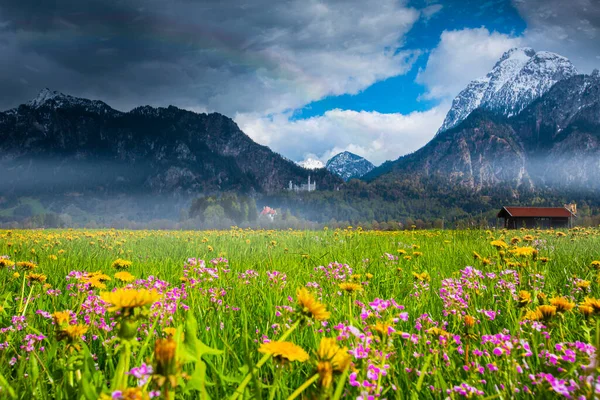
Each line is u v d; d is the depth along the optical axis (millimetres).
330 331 3188
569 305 2693
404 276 6359
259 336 3377
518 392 2082
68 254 9305
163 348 1303
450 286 4359
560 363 2176
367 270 7070
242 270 6859
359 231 16766
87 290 3301
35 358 2336
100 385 1884
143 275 6289
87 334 3023
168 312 3273
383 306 2486
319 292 4742
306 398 1605
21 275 5180
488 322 3744
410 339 2650
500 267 6074
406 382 2293
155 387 1287
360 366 1891
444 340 2646
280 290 5008
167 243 14336
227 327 3455
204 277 5195
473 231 15359
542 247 9992
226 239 15516
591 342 2525
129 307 1564
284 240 14180
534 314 2715
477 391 1969
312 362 1581
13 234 19172
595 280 5465
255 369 1724
